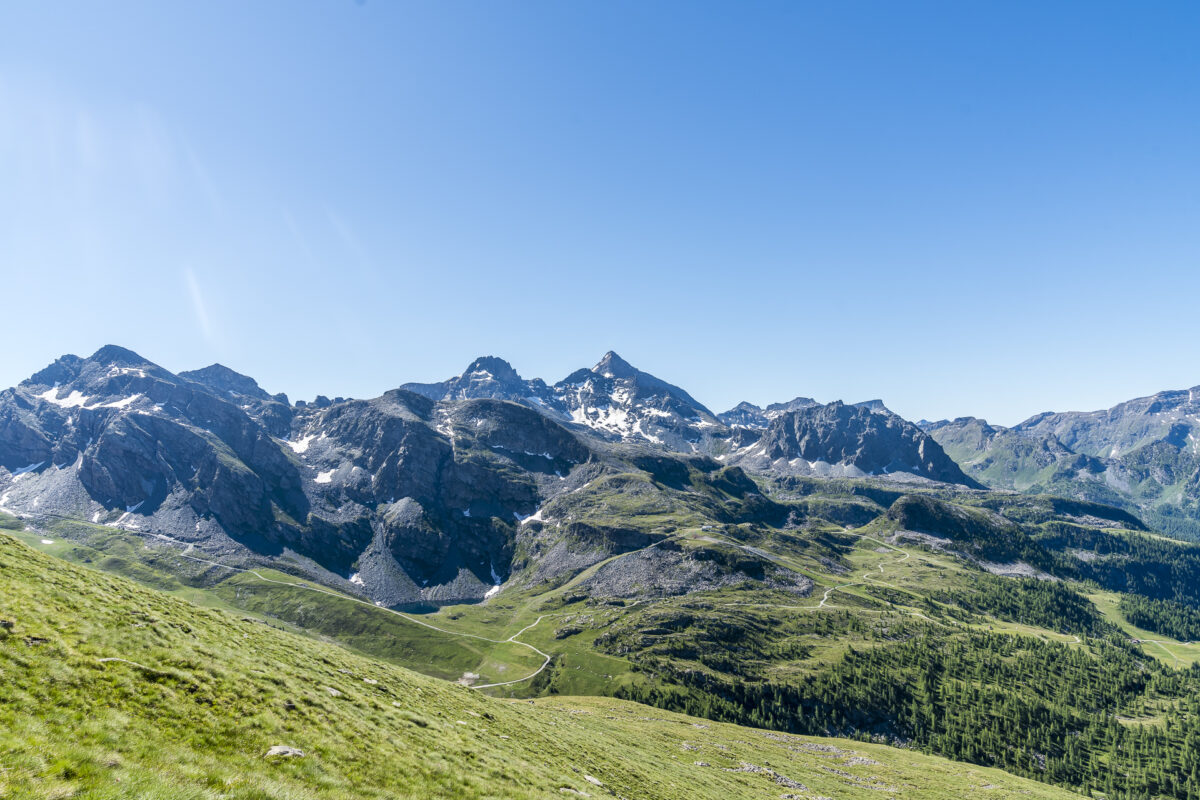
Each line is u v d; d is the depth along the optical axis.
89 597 40.91
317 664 50.56
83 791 20.91
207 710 31.95
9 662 28.03
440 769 36.34
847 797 82.31
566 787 43.47
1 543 44.09
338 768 31.30
